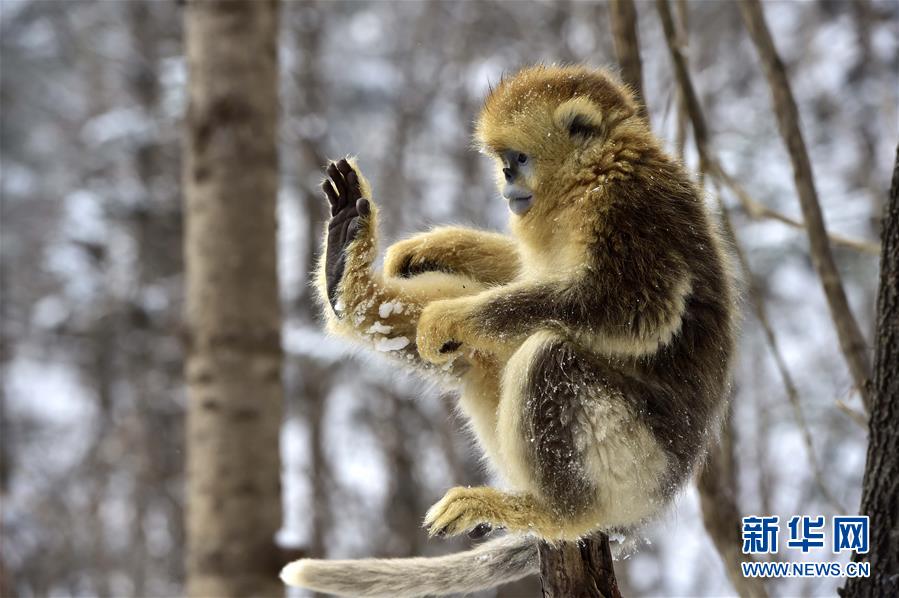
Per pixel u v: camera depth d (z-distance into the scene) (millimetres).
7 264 30719
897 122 18031
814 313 19547
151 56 25781
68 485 26594
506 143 6184
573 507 5680
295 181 23438
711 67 23047
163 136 24031
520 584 19266
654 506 5898
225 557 10906
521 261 6551
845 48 21781
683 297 5781
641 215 5812
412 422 22562
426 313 5824
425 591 6617
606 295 5680
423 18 24203
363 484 23516
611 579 5836
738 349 6414
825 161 21344
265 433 11172
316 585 6590
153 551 25297
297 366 21922
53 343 28516
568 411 5668
